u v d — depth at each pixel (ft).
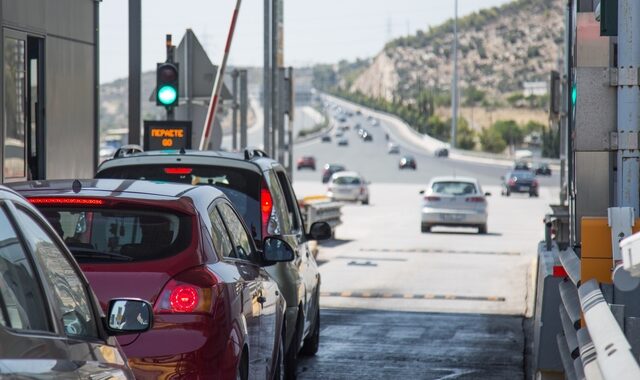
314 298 91.50
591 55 71.51
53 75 134.51
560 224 126.52
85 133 147.43
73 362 33.04
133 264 51.29
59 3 136.36
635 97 66.39
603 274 56.49
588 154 73.77
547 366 73.61
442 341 102.68
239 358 54.19
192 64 148.66
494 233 287.48
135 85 123.24
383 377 84.38
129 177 76.07
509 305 131.44
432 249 225.15
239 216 65.87
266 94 195.31
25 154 126.93
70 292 35.96
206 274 52.16
